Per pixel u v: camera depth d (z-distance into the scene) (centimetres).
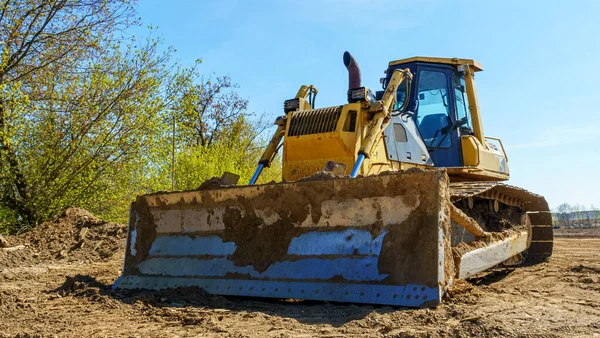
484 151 860
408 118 784
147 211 699
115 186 1479
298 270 564
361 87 721
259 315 493
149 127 1451
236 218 630
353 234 555
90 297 601
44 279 799
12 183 1370
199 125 2578
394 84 745
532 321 452
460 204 736
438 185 518
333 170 634
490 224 790
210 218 649
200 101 2550
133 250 695
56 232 1116
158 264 663
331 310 508
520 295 580
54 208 1400
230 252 619
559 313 484
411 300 496
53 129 1380
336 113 728
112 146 1416
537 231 925
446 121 836
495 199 808
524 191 830
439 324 442
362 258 539
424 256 510
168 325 476
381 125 714
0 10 1290
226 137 2392
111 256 1010
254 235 612
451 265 531
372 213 550
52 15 1353
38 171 1370
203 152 1777
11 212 1380
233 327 460
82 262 985
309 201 584
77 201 1424
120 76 1418
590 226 2886
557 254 1054
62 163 1383
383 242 534
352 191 559
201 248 642
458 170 819
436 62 848
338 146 709
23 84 1359
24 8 1312
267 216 609
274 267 580
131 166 1462
